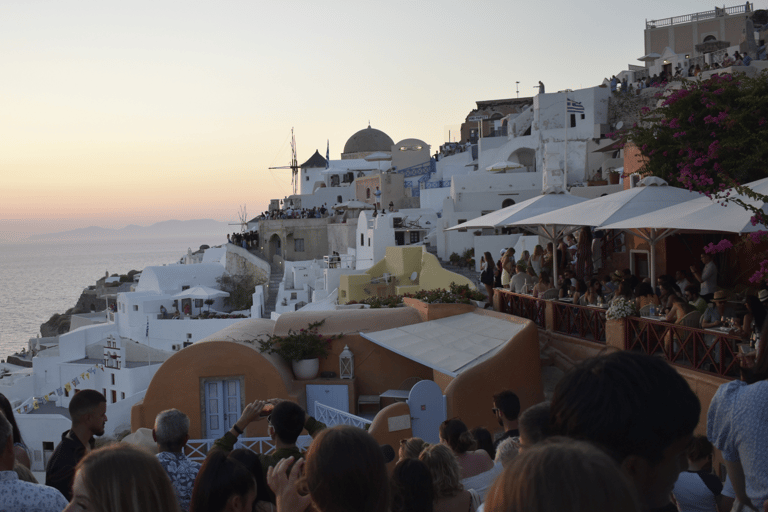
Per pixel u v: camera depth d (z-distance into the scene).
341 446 3.22
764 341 3.82
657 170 21.34
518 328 16.91
